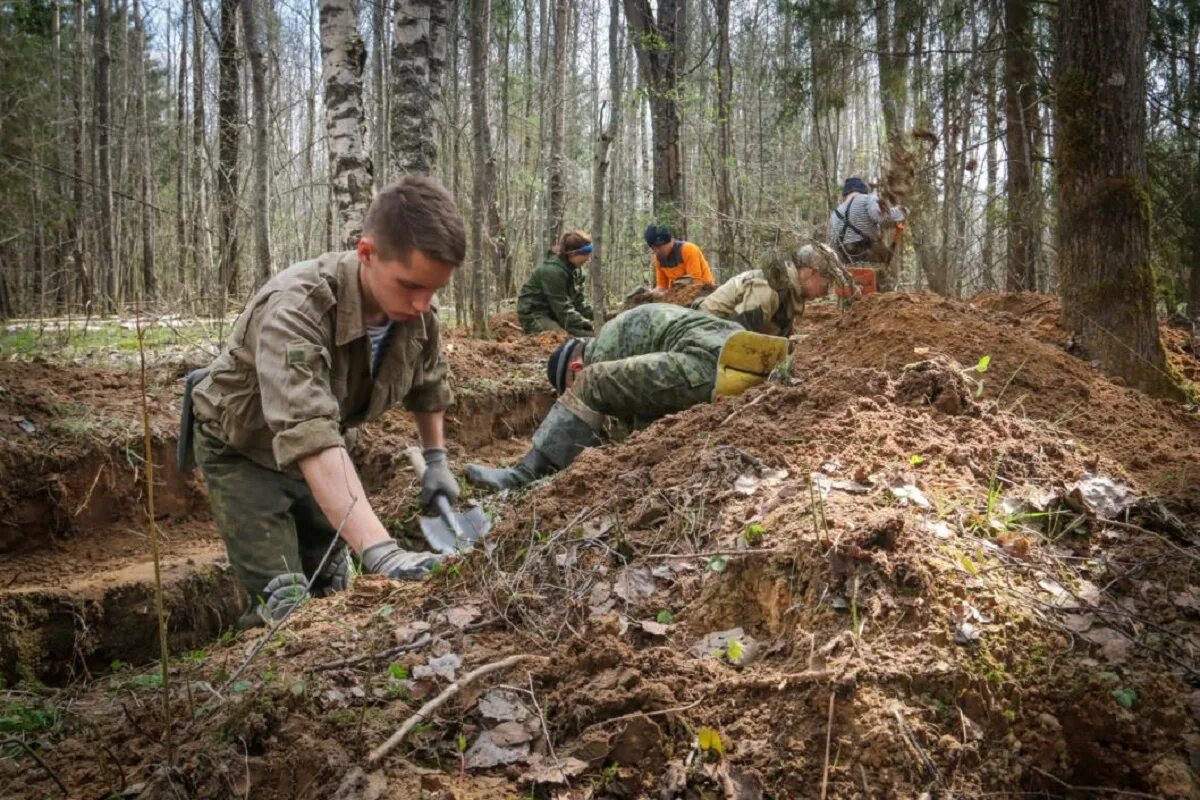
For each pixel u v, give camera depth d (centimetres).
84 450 550
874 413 329
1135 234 474
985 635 213
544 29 1948
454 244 275
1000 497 283
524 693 218
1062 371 433
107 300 1262
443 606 271
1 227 1352
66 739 221
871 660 201
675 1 1446
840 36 1104
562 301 922
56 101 1583
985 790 188
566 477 333
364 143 818
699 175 1720
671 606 252
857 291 587
